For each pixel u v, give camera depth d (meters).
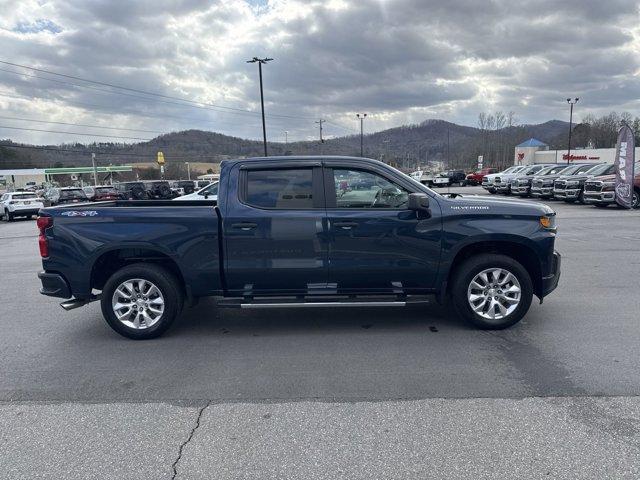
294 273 5.18
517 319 5.26
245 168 5.25
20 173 97.62
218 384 4.11
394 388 3.95
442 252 5.17
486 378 4.09
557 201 24.39
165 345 5.10
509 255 5.50
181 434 3.32
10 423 3.52
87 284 5.23
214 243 5.14
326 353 4.76
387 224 5.12
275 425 3.41
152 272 5.18
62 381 4.23
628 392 3.77
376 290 5.29
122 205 6.23
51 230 5.18
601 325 5.36
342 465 2.92
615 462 2.88
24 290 7.94
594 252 9.80
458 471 2.83
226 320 5.92
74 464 3.00
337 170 5.23
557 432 3.22
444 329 5.38
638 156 39.38
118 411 3.67
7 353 4.95
